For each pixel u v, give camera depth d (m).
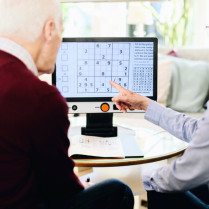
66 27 3.76
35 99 0.76
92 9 3.72
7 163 0.76
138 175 1.67
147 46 1.39
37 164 0.81
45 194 0.87
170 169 1.02
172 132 1.30
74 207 0.95
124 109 1.39
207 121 0.93
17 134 0.75
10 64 0.79
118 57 1.39
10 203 0.78
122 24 3.69
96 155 1.17
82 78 1.40
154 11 3.40
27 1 0.83
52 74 1.38
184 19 3.29
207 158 0.94
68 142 0.85
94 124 1.41
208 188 1.25
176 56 2.82
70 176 0.88
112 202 1.03
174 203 1.07
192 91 2.62
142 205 2.02
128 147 1.27
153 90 1.42
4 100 0.74
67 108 0.83
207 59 2.81
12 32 0.83
